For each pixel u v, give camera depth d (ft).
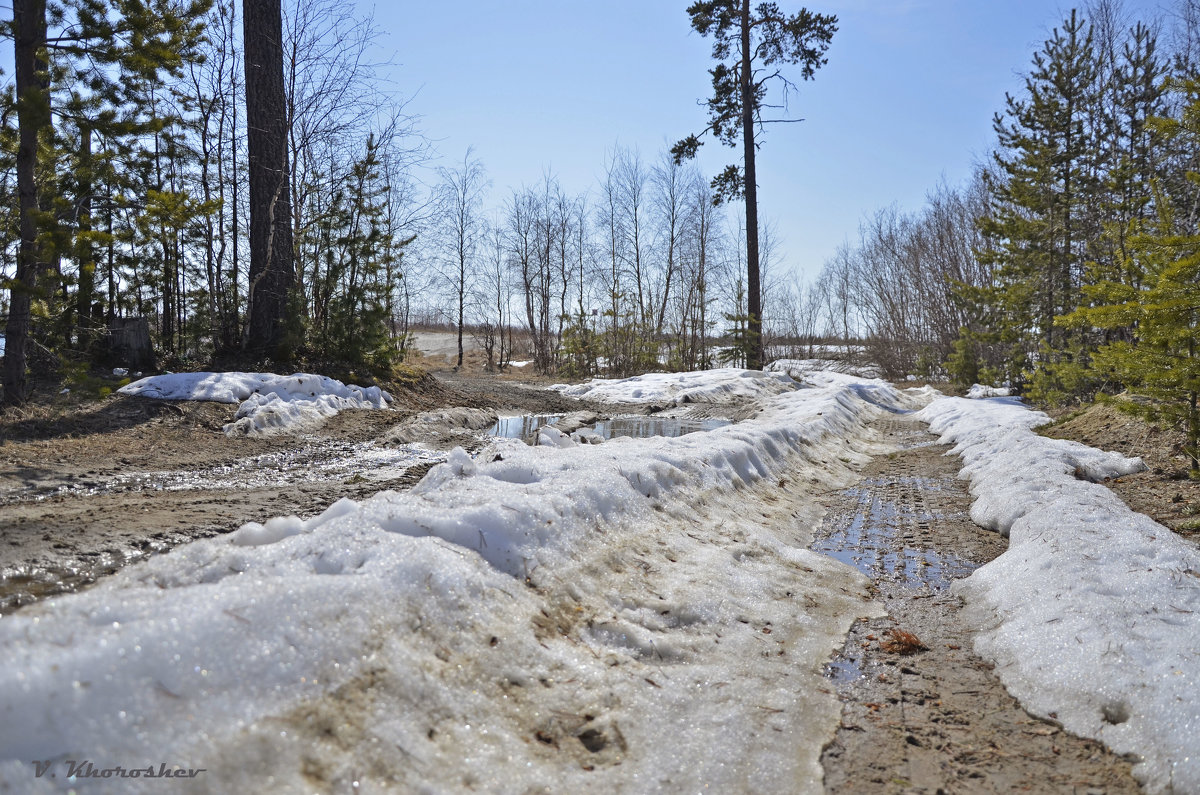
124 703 6.35
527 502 13.65
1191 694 9.68
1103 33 70.79
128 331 39.14
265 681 7.25
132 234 38.50
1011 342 74.18
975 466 30.35
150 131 32.17
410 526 11.76
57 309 34.81
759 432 28.78
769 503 22.88
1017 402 58.03
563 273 128.16
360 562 10.05
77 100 29.96
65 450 24.17
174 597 7.91
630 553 14.58
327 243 45.19
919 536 20.99
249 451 27.91
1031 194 66.85
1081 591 13.44
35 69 30.14
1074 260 65.21
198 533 15.89
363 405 38.99
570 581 12.50
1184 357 21.67
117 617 7.36
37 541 14.25
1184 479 23.04
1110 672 10.80
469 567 10.94
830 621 14.19
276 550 10.17
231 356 43.24
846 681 11.84
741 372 71.97
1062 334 65.41
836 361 136.26
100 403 29.58
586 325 98.37
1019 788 8.92
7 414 26.40
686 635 12.29
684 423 48.73
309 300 46.98
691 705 10.14
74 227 31.65
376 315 45.29
